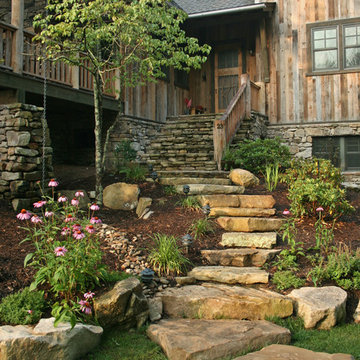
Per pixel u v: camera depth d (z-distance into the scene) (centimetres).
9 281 380
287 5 1162
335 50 1122
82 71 890
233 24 1297
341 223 583
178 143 997
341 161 1126
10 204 612
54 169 960
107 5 604
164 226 573
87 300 348
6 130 636
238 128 989
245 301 380
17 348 285
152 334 346
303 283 418
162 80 1176
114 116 984
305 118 1146
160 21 693
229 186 707
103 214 632
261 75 1187
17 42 713
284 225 540
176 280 438
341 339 341
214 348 310
